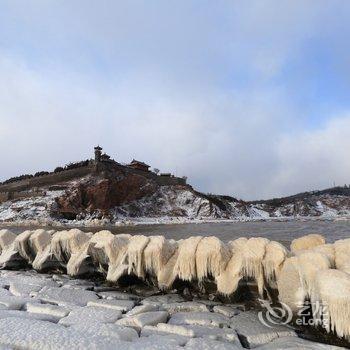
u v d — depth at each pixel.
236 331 4.55
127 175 97.69
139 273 6.66
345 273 4.22
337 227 47.47
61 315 5.08
